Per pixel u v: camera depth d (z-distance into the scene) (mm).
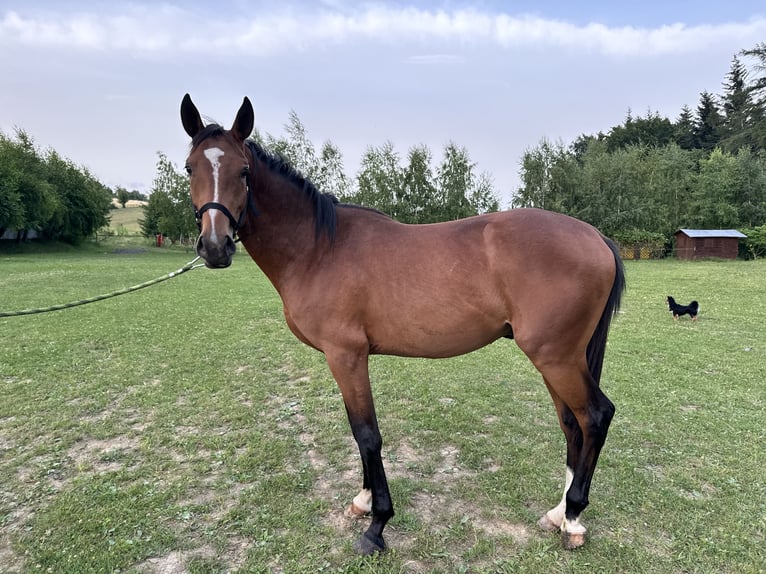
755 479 2920
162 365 5598
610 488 2848
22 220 26547
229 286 13031
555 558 2256
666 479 2947
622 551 2291
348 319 2320
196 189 2188
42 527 2521
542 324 2127
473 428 3777
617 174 28219
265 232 2422
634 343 6461
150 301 10250
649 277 14672
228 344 6582
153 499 2764
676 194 29875
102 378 5062
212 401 4414
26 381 4988
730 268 18359
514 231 2205
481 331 2297
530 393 4621
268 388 4797
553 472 3059
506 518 2586
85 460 3311
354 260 2322
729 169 29188
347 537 2449
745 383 4754
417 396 4531
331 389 4773
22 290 11406
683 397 4371
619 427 3717
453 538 2420
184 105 2355
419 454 3361
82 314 8672
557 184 27641
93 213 33719
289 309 2490
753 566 2168
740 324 7680
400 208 26250
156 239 40312
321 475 3082
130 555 2297
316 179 27703
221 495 2836
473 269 2215
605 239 2363
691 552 2273
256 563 2248
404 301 2256
